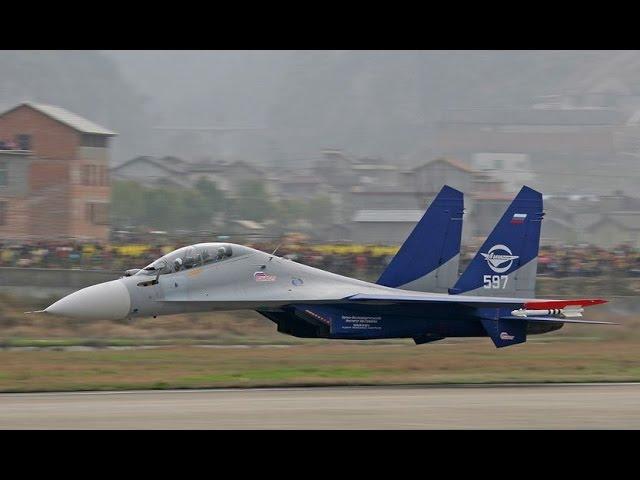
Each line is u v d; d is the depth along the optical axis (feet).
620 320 464.24
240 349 352.69
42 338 378.73
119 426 180.96
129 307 283.59
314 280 300.81
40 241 555.69
